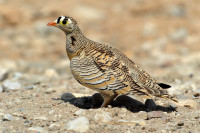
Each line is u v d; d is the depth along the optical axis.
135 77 11.91
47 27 34.62
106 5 40.38
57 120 11.12
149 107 12.83
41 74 21.98
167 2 39.22
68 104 12.95
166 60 25.52
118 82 11.75
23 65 24.78
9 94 14.73
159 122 11.20
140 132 10.27
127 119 11.38
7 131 10.21
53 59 28.31
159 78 18.97
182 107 12.89
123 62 12.11
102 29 34.38
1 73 18.31
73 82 17.98
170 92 14.65
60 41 32.97
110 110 12.02
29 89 15.87
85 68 12.05
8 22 35.97
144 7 38.44
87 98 13.94
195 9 37.81
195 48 28.95
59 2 39.78
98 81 11.86
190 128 10.63
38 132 10.12
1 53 29.52
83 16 36.59
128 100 13.17
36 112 12.03
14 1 40.53
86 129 10.27
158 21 35.28
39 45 31.84
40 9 38.00
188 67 23.06
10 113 11.91
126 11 38.62
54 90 15.51
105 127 10.45
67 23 12.42
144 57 27.06
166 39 31.20
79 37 12.49
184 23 34.50
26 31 34.53
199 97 14.31
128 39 31.84
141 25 34.78
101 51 12.23
